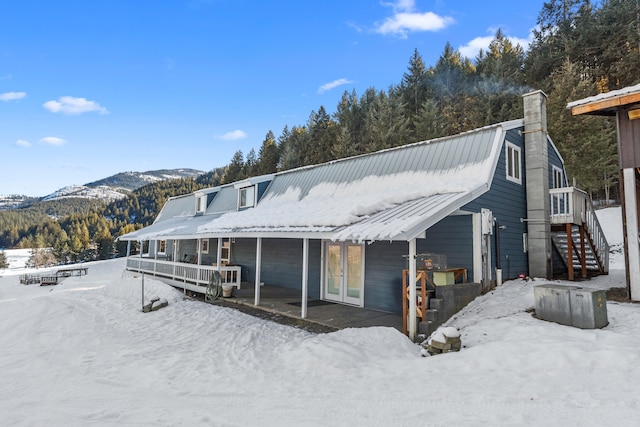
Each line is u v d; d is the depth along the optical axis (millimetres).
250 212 15188
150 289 14320
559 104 24438
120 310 11617
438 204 7750
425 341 6719
